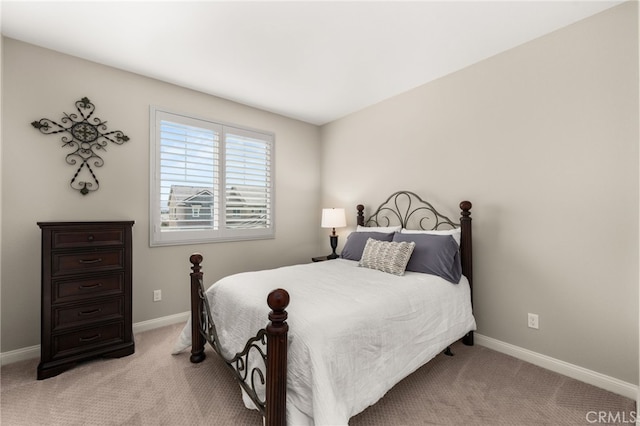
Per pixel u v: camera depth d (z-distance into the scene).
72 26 2.05
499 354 2.32
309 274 2.31
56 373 1.99
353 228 3.79
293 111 3.75
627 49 1.79
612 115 1.85
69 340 2.08
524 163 2.24
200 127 3.14
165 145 2.91
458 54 2.41
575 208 2.00
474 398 1.77
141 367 2.10
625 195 1.80
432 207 2.88
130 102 2.70
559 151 2.07
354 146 3.77
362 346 1.47
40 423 1.54
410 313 1.79
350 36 2.17
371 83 2.94
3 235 2.15
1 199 2.14
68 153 2.40
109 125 2.59
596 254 1.91
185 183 3.05
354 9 1.89
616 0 1.79
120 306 2.29
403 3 1.83
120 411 1.64
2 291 2.16
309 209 4.19
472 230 2.56
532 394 1.81
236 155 3.43
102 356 2.17
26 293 2.24
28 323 2.25
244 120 3.51
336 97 3.30
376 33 2.13
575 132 2.00
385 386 1.54
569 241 2.02
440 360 2.23
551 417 1.61
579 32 1.98
